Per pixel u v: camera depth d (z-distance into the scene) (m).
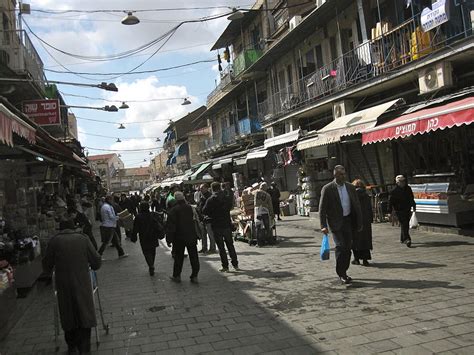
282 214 20.88
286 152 20.75
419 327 5.00
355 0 17.20
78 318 4.96
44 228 10.57
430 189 11.48
